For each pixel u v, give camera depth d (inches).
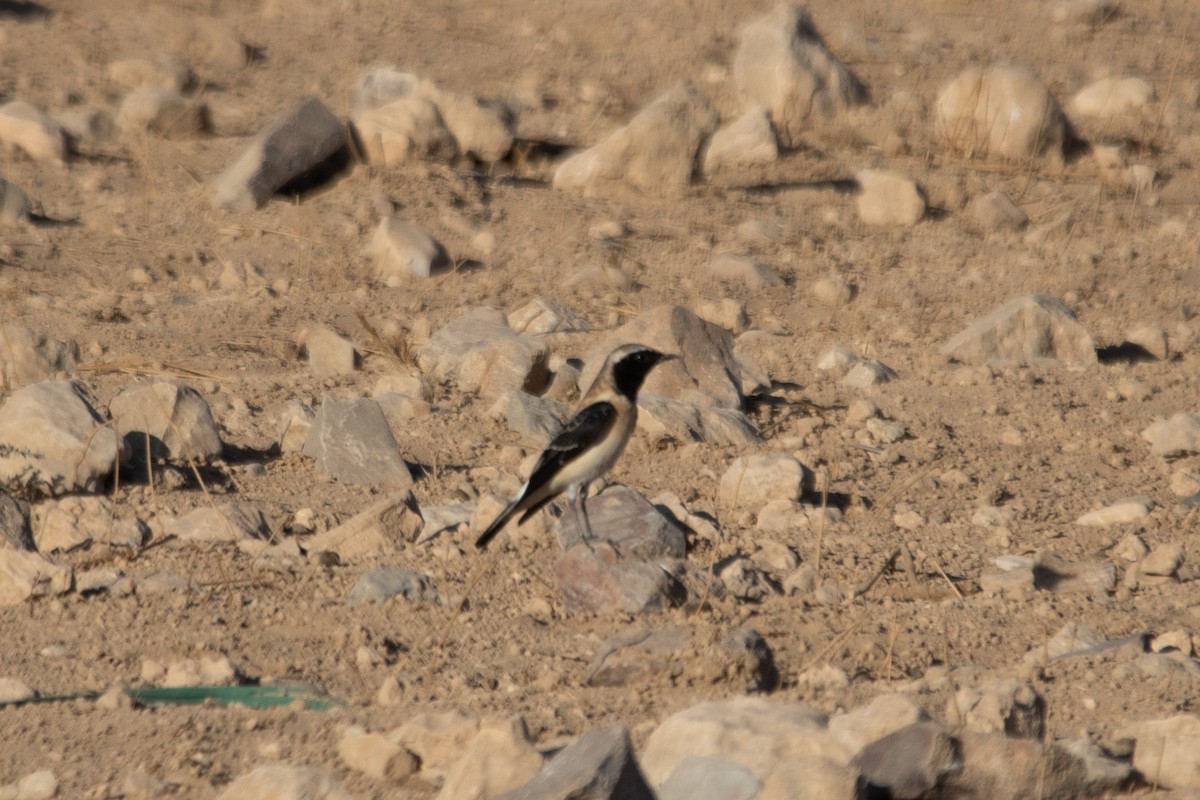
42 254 724.0
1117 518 460.1
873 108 1041.5
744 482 466.3
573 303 690.8
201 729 291.4
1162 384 609.3
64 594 371.2
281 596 377.7
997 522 456.4
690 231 816.3
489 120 906.7
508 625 360.5
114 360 586.9
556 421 524.1
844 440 528.1
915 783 245.1
